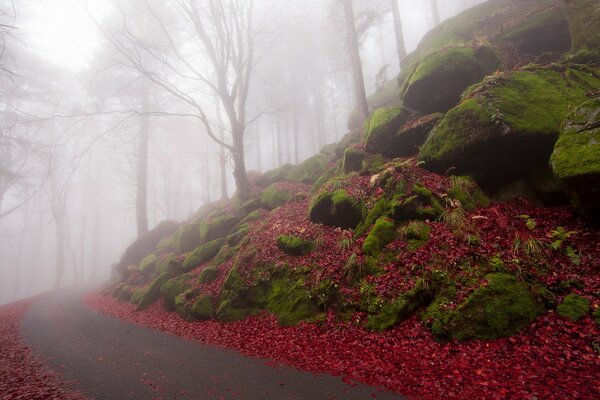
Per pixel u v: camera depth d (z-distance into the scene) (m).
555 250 6.10
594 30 9.23
